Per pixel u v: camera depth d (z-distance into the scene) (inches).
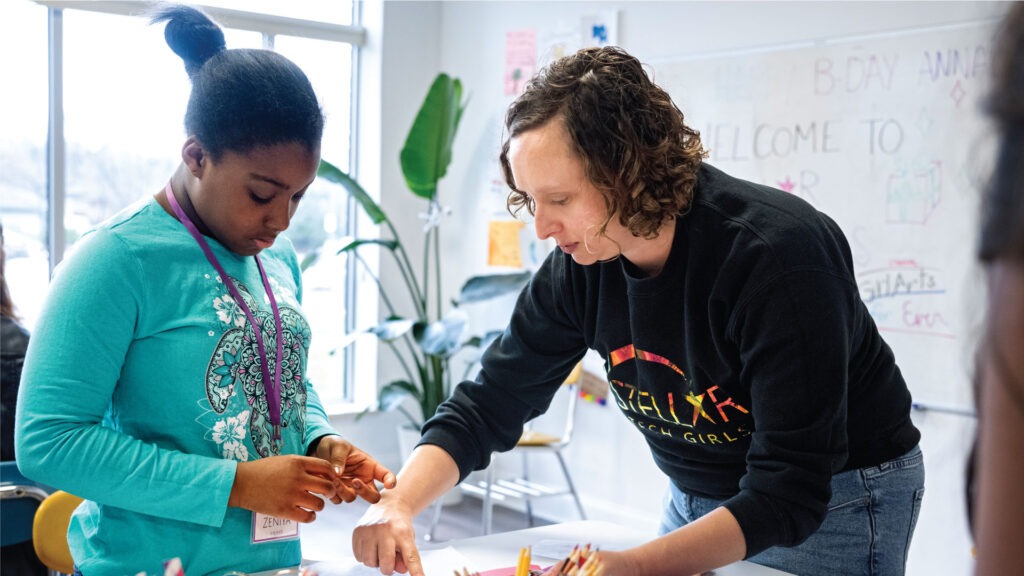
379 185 173.8
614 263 51.9
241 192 45.5
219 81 44.6
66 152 142.5
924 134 114.2
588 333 55.1
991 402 15.7
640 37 146.8
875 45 118.6
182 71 48.7
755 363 45.9
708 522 44.7
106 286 43.0
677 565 43.2
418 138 154.5
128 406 45.1
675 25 141.7
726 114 135.6
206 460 43.4
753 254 45.6
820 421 44.7
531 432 147.9
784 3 128.2
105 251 43.8
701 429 52.4
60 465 41.4
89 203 145.2
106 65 143.6
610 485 153.8
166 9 47.3
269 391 48.5
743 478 46.7
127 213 46.7
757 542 43.8
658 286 49.3
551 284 55.9
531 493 147.0
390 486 52.0
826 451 45.2
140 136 147.4
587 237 46.6
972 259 16.3
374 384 176.2
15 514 75.0
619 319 52.7
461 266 179.0
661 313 49.9
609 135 43.1
